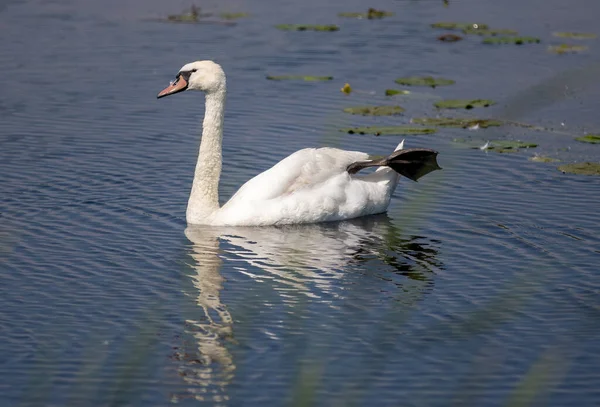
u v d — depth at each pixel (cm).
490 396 1059
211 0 3372
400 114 2212
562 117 2225
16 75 2434
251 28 2975
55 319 1231
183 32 2903
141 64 2564
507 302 1295
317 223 1620
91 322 1224
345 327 1218
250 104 2250
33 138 1991
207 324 1222
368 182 1666
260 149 1945
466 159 1914
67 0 3325
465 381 1089
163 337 1185
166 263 1420
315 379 1077
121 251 1459
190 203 1608
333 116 2169
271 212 1595
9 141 1967
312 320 1238
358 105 2258
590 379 1098
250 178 1794
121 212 1625
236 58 2644
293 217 1605
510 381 1092
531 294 1320
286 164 1633
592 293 1320
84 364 1118
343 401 1043
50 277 1359
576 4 3388
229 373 1098
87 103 2238
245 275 1384
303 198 1608
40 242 1483
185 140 2011
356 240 1537
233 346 1164
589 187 1758
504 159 1914
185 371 1102
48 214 1600
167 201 1688
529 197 1711
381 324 1227
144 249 1472
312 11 3234
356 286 1348
